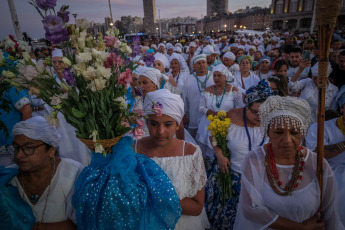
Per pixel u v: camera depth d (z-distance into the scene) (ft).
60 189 5.02
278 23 249.55
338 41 25.62
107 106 4.34
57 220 5.02
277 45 46.47
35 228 4.85
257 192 5.46
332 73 16.25
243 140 8.27
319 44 4.77
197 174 5.85
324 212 5.50
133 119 4.65
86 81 4.16
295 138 4.95
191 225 6.20
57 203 4.99
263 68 18.85
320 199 5.24
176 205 4.69
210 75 16.31
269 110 5.03
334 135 7.64
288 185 5.30
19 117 9.78
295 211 5.25
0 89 5.40
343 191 7.64
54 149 5.05
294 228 5.26
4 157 9.44
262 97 7.68
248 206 5.57
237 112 8.77
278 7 242.58
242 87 17.46
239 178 8.54
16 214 4.52
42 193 4.97
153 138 5.82
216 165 9.13
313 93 13.60
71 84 4.00
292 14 230.27
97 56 4.03
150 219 4.56
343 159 7.68
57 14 3.94
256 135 8.17
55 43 3.91
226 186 8.55
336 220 5.45
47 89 4.11
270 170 5.43
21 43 4.12
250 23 361.10
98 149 4.12
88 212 4.39
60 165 5.21
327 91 13.46
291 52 18.79
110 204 4.26
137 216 4.44
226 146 8.61
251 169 5.60
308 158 5.39
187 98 16.94
